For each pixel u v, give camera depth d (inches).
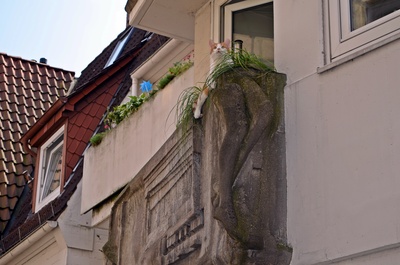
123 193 384.8
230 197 263.4
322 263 250.8
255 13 367.9
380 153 239.0
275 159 270.1
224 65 285.3
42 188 627.8
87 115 600.1
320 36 273.4
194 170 299.6
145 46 626.8
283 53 286.4
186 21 437.7
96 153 470.0
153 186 344.5
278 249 258.5
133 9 442.3
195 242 293.1
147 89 502.0
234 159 267.6
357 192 243.3
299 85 274.7
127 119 444.1
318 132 262.5
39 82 807.7
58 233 522.3
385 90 242.7
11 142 730.8
